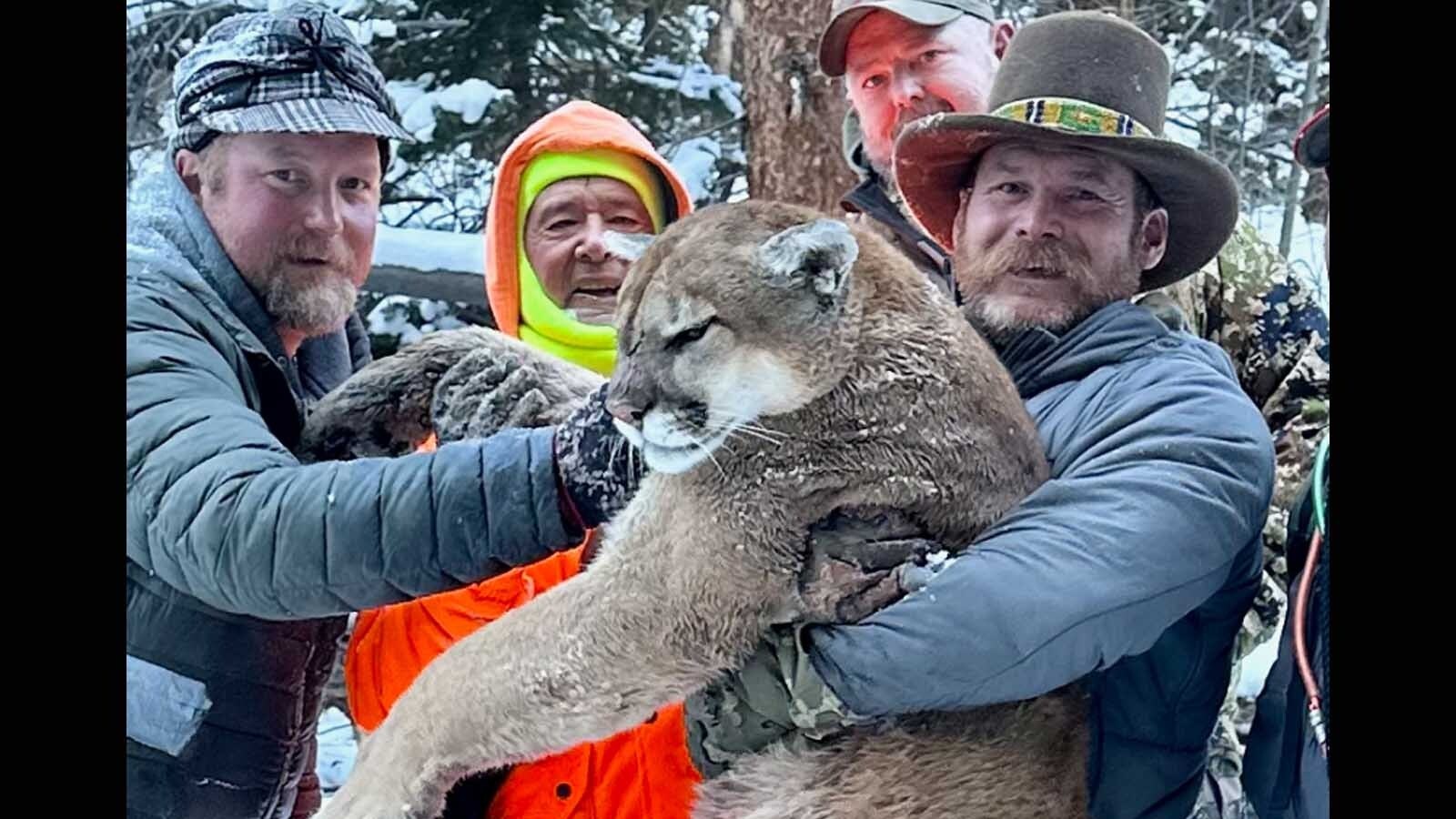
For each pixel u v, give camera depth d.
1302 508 1.37
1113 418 1.27
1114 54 1.38
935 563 1.22
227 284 1.35
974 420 1.28
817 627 1.22
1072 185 1.38
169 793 1.24
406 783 1.26
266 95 1.33
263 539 1.17
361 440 1.39
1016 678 1.15
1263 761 1.36
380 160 1.47
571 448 1.24
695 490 1.26
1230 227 1.39
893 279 1.32
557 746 1.27
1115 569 1.15
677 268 1.29
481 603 1.35
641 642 1.26
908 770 1.26
